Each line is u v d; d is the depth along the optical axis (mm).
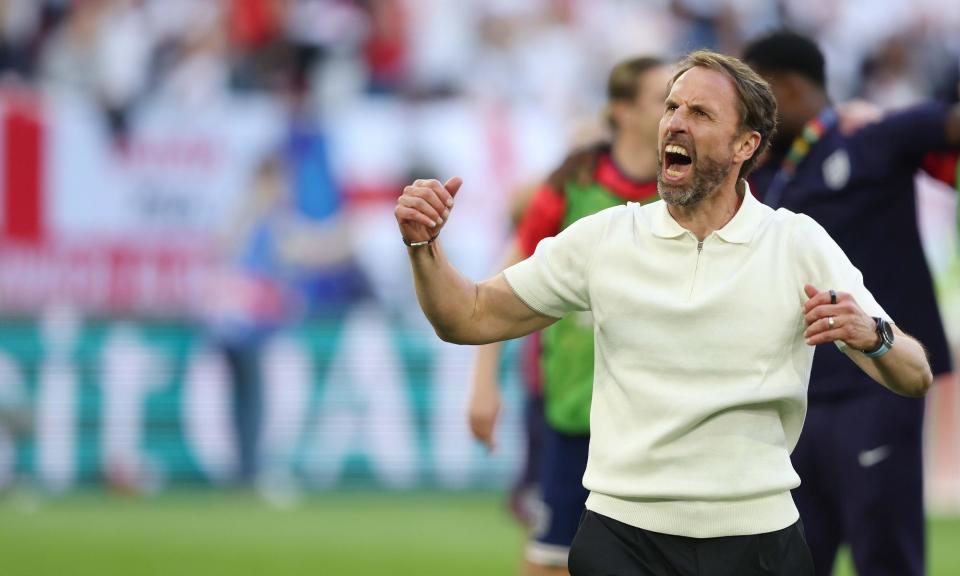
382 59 49719
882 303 19422
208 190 46750
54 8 47688
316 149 47469
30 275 45625
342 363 46594
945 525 40750
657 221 13492
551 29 51469
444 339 14086
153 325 46062
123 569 30828
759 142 13484
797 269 13188
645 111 19875
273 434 46219
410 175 47969
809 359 13391
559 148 49219
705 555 13203
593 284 13578
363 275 47094
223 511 41406
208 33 48281
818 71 19719
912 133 18953
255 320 46219
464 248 47844
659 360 13203
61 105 46406
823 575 20203
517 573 30594
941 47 54844
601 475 13500
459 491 46500
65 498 44344
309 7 49500
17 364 45312
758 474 13094
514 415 46562
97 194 46250
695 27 53625
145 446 45719
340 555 33031
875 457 19266
